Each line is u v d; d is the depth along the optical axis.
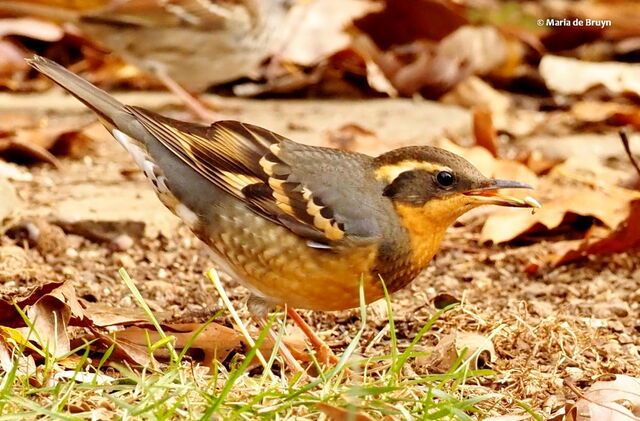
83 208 12.56
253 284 9.41
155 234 12.26
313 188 9.11
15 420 7.37
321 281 9.10
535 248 12.30
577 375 9.16
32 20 17.75
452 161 9.11
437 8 18.09
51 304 8.91
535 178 13.93
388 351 9.62
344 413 7.44
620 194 13.04
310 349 9.05
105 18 16.08
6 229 11.95
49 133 14.34
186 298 10.84
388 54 17.77
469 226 12.91
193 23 16.30
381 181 9.19
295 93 17.72
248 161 9.37
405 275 9.26
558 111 17.64
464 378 8.43
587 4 21.95
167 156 9.62
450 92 17.55
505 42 18.41
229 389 7.67
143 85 17.89
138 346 8.94
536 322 10.04
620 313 10.59
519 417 8.02
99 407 7.85
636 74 18.17
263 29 16.92
